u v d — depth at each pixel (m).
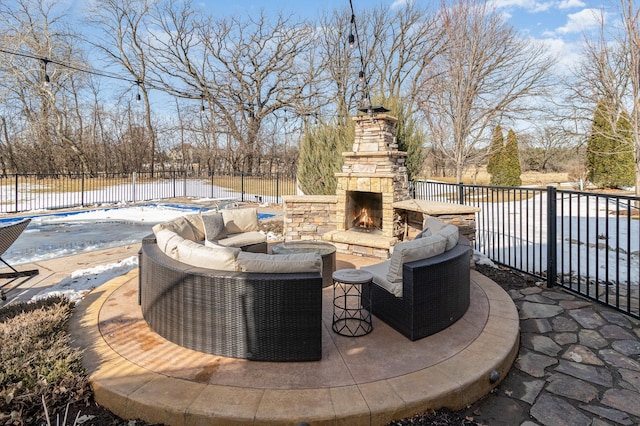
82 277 4.89
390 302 3.22
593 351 3.04
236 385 2.36
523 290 4.46
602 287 4.60
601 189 16.17
